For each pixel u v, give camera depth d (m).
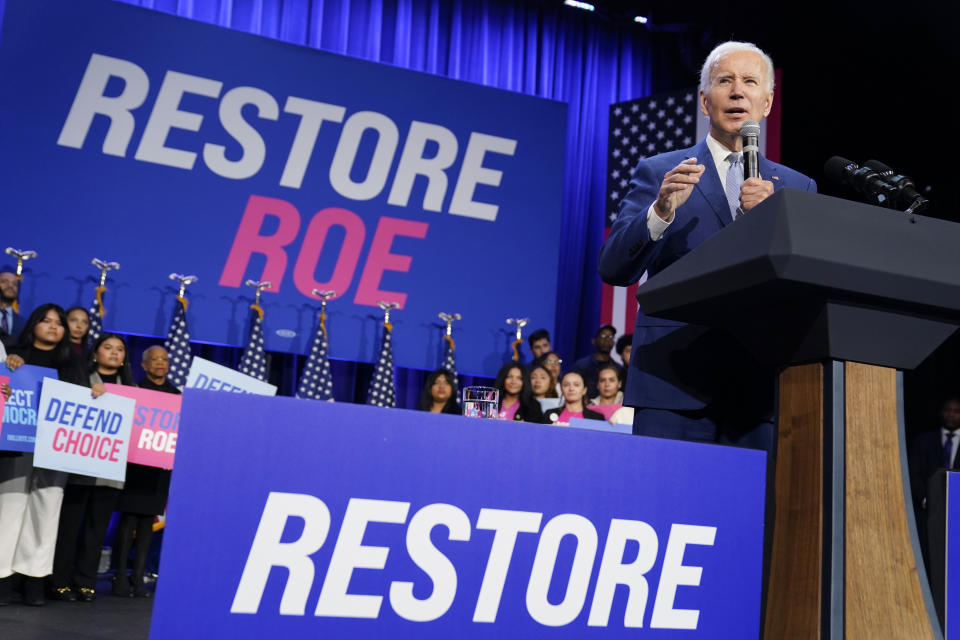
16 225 5.87
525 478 1.21
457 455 1.19
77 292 5.96
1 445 3.94
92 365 4.79
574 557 1.22
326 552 1.13
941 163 7.31
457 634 1.17
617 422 5.51
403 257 6.73
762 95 1.88
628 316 7.08
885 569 1.25
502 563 1.19
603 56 8.15
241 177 6.40
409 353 6.68
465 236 6.91
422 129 6.87
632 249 1.69
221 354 6.55
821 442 1.29
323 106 6.64
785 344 1.36
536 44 7.91
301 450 1.13
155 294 6.12
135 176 6.16
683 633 1.26
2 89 5.91
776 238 1.22
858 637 1.21
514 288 6.98
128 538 4.66
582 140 7.96
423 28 7.58
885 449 1.30
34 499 4.20
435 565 1.17
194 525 1.08
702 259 1.37
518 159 7.10
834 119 7.68
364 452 1.16
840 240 1.23
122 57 6.19
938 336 1.34
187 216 6.25
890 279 1.24
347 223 6.62
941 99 7.15
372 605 1.14
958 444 5.95
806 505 1.29
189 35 6.37
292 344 6.39
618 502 1.25
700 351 1.70
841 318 1.27
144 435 4.54
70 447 4.03
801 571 1.27
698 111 7.06
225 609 1.09
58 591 4.36
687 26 8.03
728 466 1.31
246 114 6.45
